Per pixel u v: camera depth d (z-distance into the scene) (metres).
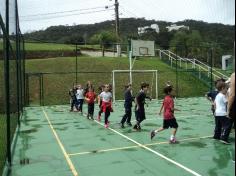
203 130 12.48
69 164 8.02
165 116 10.20
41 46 55.06
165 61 42.38
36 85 32.06
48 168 7.71
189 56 52.75
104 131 12.77
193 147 9.50
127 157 8.52
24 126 14.74
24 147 10.16
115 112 19.69
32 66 36.94
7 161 8.00
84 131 12.92
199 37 56.25
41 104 27.92
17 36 14.55
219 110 10.16
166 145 9.87
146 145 9.95
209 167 7.38
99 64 37.94
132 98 13.80
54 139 11.40
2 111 13.19
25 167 7.85
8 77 7.70
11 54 11.40
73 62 38.09
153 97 31.83
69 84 32.78
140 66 38.19
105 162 8.10
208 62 45.31
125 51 51.91
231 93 3.31
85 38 69.50
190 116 16.95
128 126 13.91
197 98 30.62
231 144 9.82
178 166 7.53
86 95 16.78
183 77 37.06
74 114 19.55
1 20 6.86
